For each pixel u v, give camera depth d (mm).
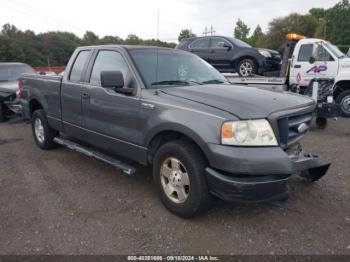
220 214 3744
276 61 11438
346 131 8242
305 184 4570
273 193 3205
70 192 4379
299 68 10719
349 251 3072
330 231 3402
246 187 3105
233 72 11039
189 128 3359
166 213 3783
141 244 3205
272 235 3338
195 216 3615
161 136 3865
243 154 3090
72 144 5301
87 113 4816
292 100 3734
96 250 3115
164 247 3158
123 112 4152
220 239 3279
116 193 4332
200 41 11602
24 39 74188
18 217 3730
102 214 3779
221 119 3209
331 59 10273
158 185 3852
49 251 3104
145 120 3859
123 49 4418
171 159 3662
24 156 5984
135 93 4027
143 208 3908
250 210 3828
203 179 3375
